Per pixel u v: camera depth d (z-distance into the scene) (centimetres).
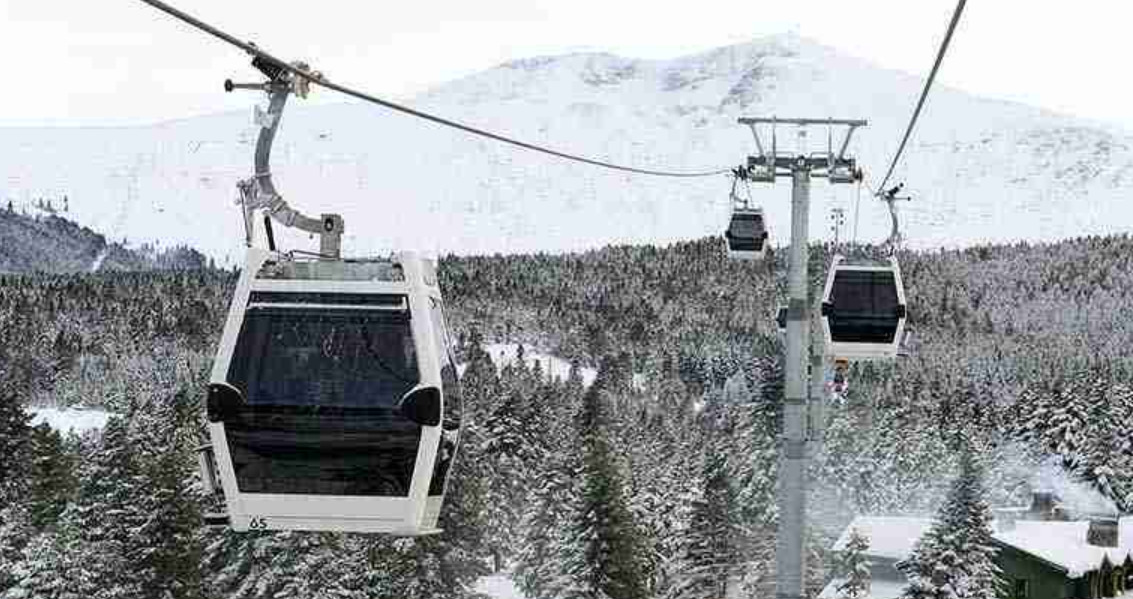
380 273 1184
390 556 5428
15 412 8525
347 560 5244
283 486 1158
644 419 16950
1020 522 8525
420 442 1146
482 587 9306
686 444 12825
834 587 7488
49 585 5169
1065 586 7531
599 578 5994
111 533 5603
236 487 1160
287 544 5097
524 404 11994
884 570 7725
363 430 1145
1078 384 13475
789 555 2173
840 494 10206
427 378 1145
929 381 18700
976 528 5894
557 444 11981
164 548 5562
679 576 7506
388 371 1153
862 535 7825
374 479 1152
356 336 1157
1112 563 7781
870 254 2911
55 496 7538
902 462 12081
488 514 9269
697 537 7556
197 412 10212
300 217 1202
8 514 6644
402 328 1160
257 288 1168
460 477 6059
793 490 2197
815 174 2459
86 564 5338
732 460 9319
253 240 1190
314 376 1155
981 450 12519
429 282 1227
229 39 1125
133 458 6022
